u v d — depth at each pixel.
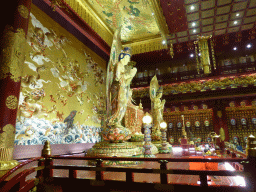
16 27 4.52
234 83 19.03
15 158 8.09
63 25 12.46
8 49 4.29
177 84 21.03
